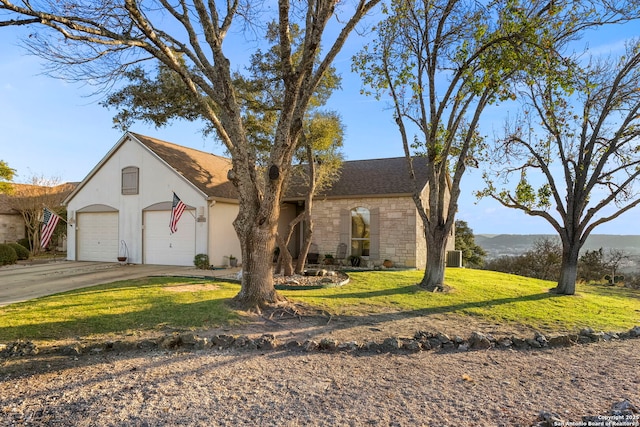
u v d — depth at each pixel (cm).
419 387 474
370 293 1060
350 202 1809
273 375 505
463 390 468
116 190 1861
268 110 1327
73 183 2766
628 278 2064
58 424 369
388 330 716
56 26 639
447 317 833
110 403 414
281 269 1441
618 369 560
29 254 2108
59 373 497
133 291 991
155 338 620
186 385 466
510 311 897
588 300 1094
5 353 552
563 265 1197
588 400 444
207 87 840
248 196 840
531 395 457
